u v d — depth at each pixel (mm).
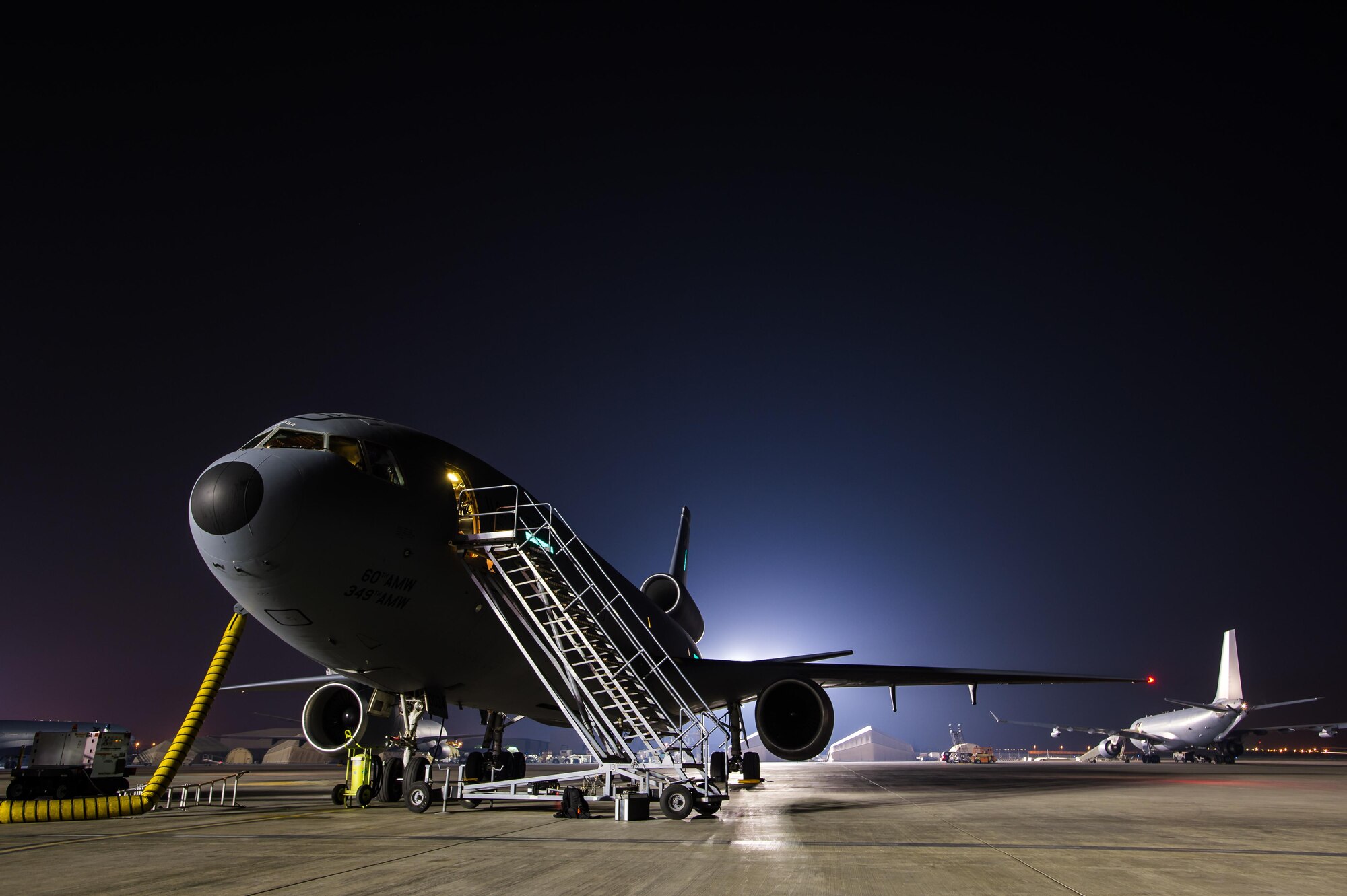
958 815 14039
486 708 18359
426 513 13719
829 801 17688
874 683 22312
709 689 21359
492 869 7895
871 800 17984
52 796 16750
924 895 6582
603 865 8133
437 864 8211
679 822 12836
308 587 12180
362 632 13188
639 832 11250
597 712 14391
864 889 6859
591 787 13953
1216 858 8742
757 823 12586
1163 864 8336
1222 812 14914
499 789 15031
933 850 9305
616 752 14344
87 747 17172
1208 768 49000
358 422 14109
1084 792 21406
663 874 7559
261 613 12805
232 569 12062
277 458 12391
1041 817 13641
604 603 16422
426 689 15555
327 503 12156
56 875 7730
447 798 14562
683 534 37875
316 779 38438
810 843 9961
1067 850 9398
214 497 11883
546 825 12250
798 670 20328
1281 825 12477
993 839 10461
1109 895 6621
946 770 48500
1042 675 22703
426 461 14359
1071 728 69812
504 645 15797
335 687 16578
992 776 36531
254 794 22656
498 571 14344
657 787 13258
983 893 6703
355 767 16078
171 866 8234
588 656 15938
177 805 17375
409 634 13859
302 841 10344
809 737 17344
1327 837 10742
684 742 14070
